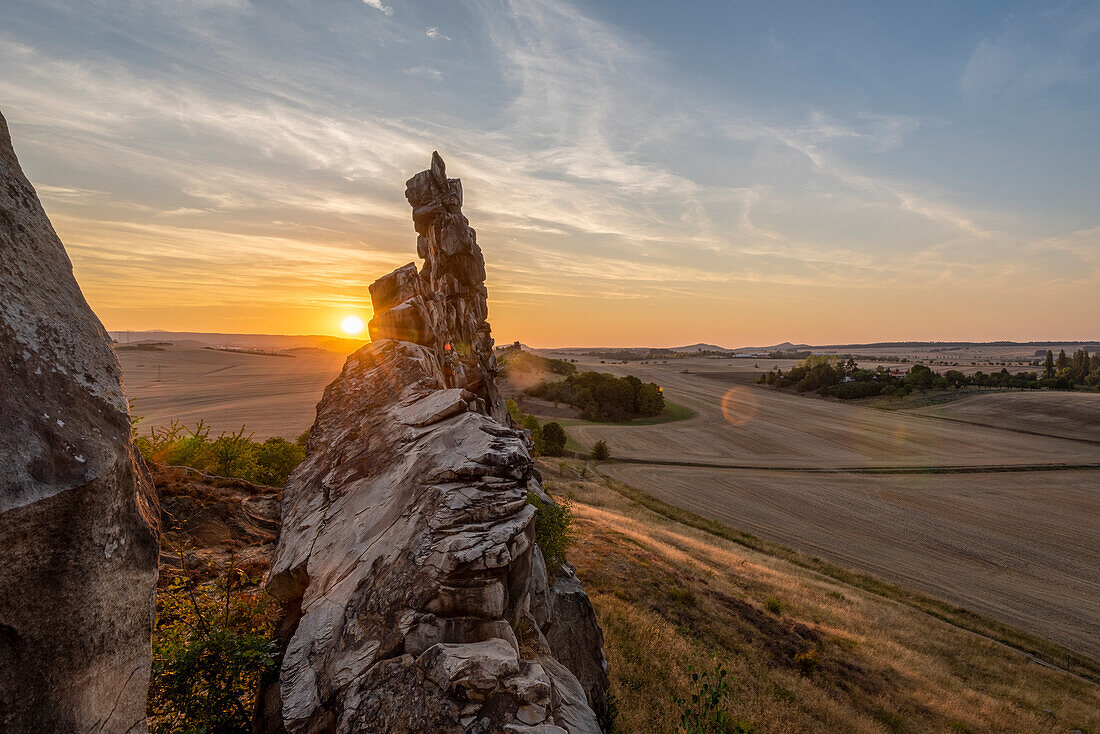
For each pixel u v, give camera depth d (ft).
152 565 14.14
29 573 10.64
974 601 116.78
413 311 49.26
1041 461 263.29
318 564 26.81
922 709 61.67
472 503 24.00
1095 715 68.90
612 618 60.34
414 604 21.21
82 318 13.99
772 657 64.23
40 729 10.76
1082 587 125.90
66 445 11.57
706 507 181.16
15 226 12.83
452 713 17.67
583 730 20.38
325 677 20.93
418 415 33.12
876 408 444.96
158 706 21.81
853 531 161.58
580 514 114.32
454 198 71.72
